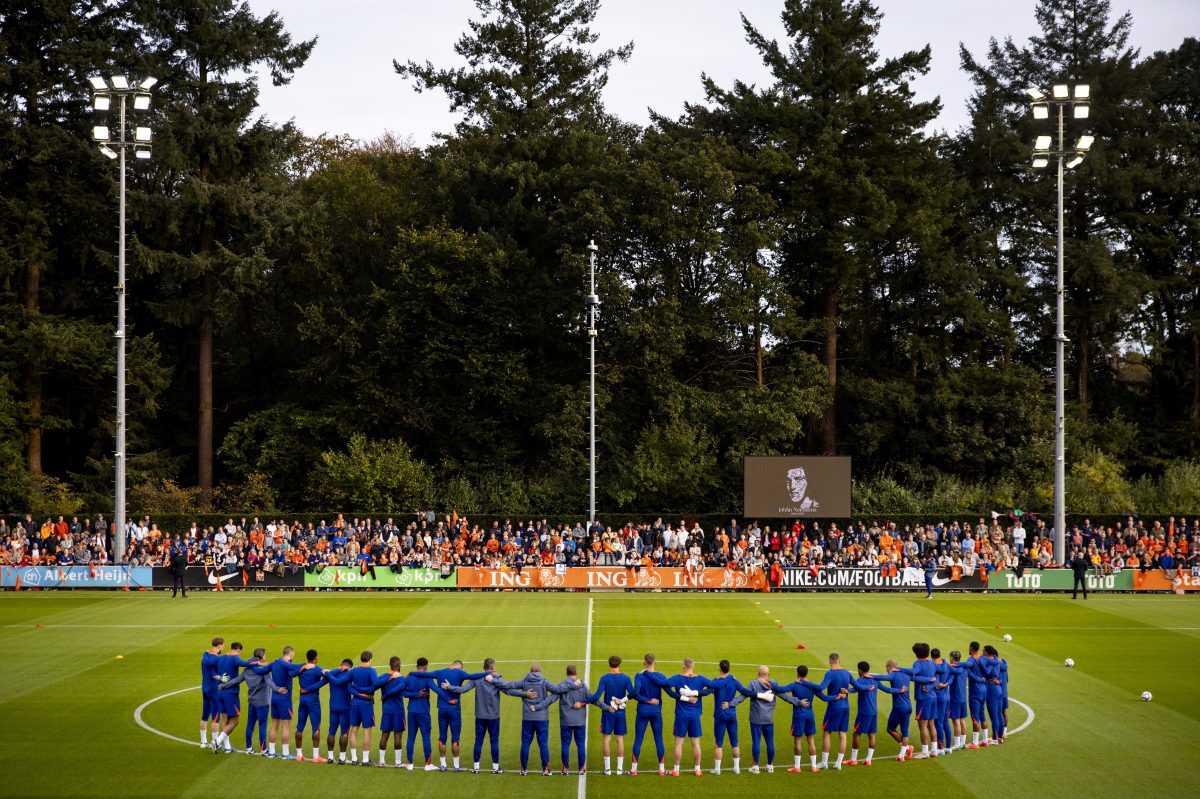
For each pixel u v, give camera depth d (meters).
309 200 70.25
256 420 66.06
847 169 63.97
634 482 58.06
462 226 68.62
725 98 67.12
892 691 20.59
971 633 35.28
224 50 63.03
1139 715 24.16
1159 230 71.00
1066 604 42.88
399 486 58.28
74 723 23.19
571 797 18.38
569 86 69.25
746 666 29.59
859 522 53.53
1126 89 70.12
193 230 63.72
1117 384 76.75
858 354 71.44
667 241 62.03
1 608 40.72
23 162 61.91
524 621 37.53
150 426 71.00
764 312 64.06
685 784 19.20
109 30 63.44
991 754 21.08
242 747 21.59
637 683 20.09
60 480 64.38
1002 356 69.44
